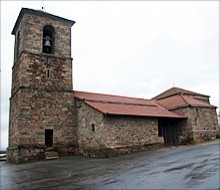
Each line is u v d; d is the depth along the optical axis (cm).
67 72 2028
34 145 1717
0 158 2466
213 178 817
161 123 2186
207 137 2295
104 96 2233
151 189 749
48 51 2061
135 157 1501
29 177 1088
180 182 805
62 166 1349
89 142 1798
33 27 1947
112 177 949
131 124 1838
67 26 2136
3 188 908
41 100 1839
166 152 1620
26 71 1827
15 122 1841
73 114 1975
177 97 2612
